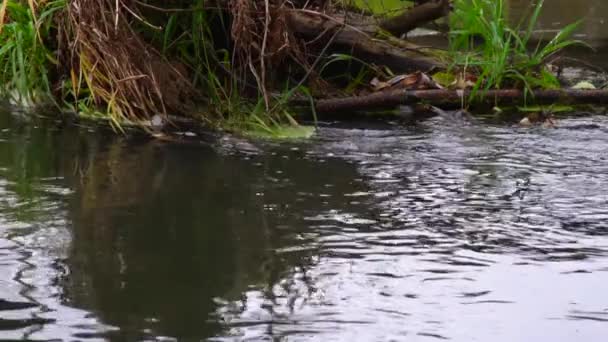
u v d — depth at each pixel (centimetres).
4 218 362
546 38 780
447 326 278
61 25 540
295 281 308
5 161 443
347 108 551
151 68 519
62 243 338
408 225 363
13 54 550
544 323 280
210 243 341
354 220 369
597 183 421
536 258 331
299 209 381
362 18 647
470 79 595
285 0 541
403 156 464
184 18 554
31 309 283
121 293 296
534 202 393
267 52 541
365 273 316
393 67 609
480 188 412
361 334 271
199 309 286
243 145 480
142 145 477
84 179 416
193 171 432
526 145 486
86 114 530
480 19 620
